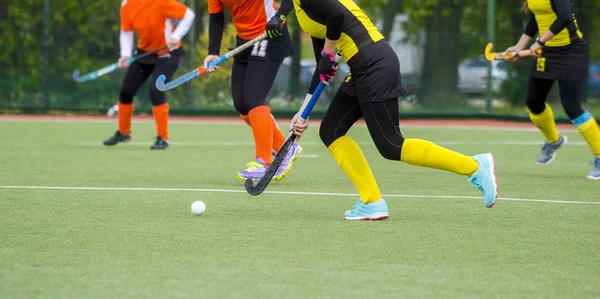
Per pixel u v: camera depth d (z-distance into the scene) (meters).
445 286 14.41
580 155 38.75
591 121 29.42
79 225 19.55
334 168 32.19
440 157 19.59
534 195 25.28
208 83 64.12
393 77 19.30
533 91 30.67
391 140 19.55
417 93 63.50
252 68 27.23
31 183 26.61
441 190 26.23
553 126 31.62
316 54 20.39
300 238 18.27
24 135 46.66
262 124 26.67
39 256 16.36
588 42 61.28
